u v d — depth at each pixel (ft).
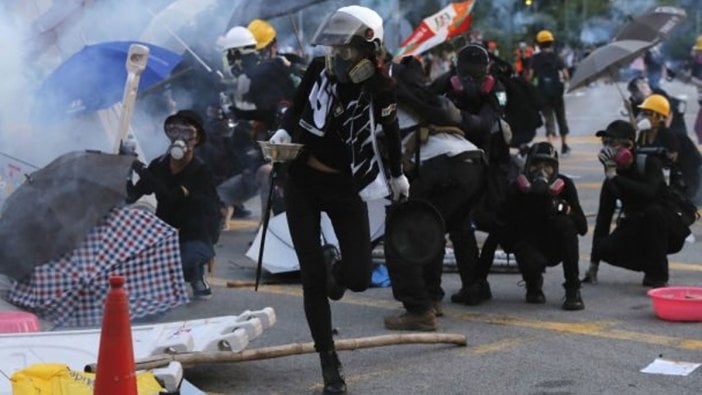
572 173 56.13
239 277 32.63
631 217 29.58
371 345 22.24
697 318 25.76
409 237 21.33
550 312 27.25
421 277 25.38
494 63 28.66
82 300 25.13
